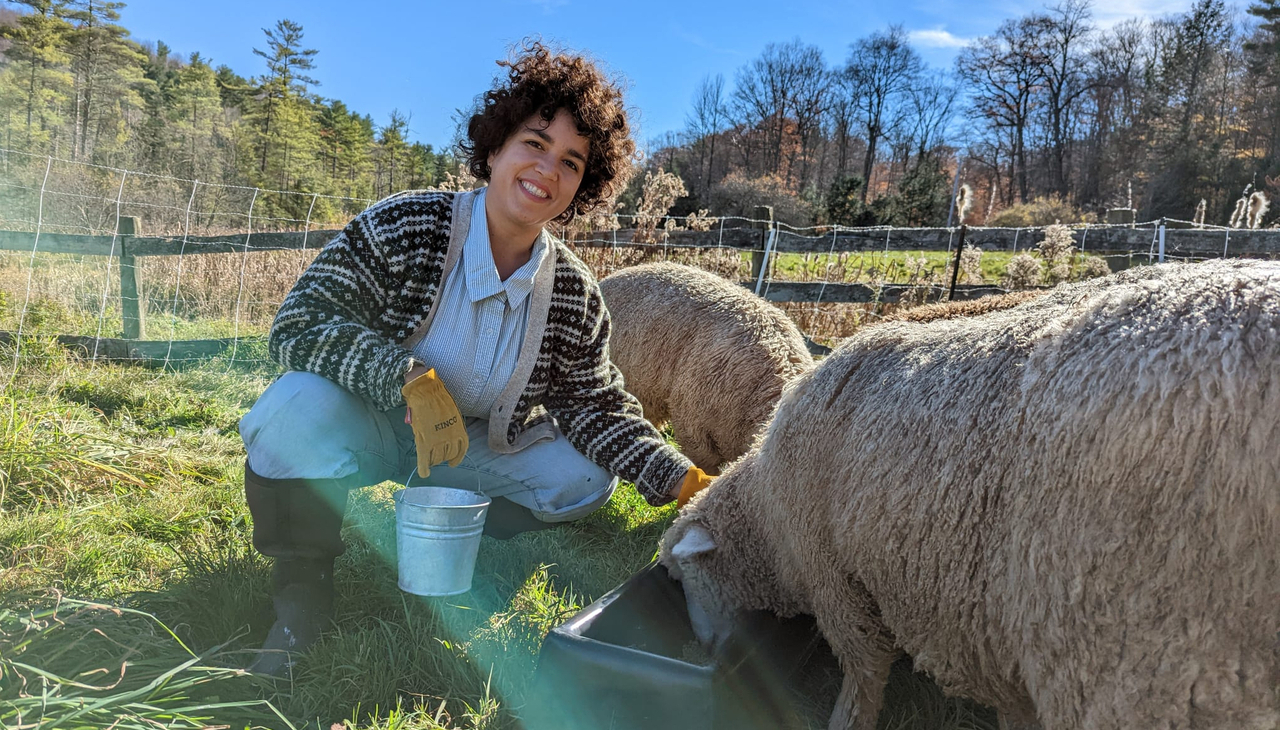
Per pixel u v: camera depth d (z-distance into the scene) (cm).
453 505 198
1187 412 116
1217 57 4456
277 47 6272
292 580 208
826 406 187
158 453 342
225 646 207
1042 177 5544
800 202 4256
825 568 189
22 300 656
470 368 222
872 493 167
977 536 147
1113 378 125
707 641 229
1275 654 112
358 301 211
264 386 499
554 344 236
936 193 3772
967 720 210
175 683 169
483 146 223
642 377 389
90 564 244
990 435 146
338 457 205
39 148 4241
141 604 221
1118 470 122
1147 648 119
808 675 235
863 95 6153
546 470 243
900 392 168
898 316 273
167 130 4434
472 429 242
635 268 427
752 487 220
